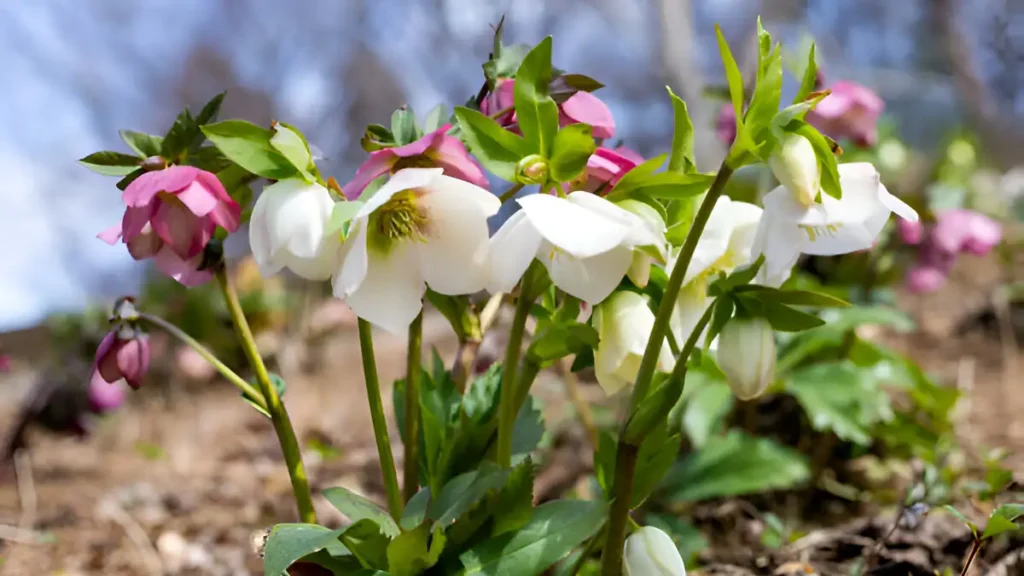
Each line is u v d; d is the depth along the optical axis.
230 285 0.81
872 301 1.64
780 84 0.70
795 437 1.44
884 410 1.26
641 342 0.74
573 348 0.76
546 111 0.74
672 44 5.14
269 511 1.55
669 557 0.73
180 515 1.55
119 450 2.13
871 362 1.41
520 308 0.77
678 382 0.72
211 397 2.76
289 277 3.11
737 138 0.71
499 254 0.72
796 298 0.72
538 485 1.42
